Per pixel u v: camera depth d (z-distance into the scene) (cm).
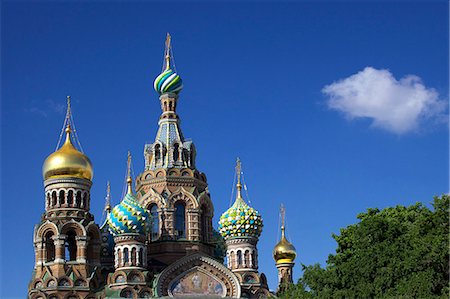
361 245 7775
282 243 12412
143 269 9769
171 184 10988
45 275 9800
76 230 10031
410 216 9106
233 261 10412
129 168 11525
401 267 7281
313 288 7762
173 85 11594
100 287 9988
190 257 9862
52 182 10244
